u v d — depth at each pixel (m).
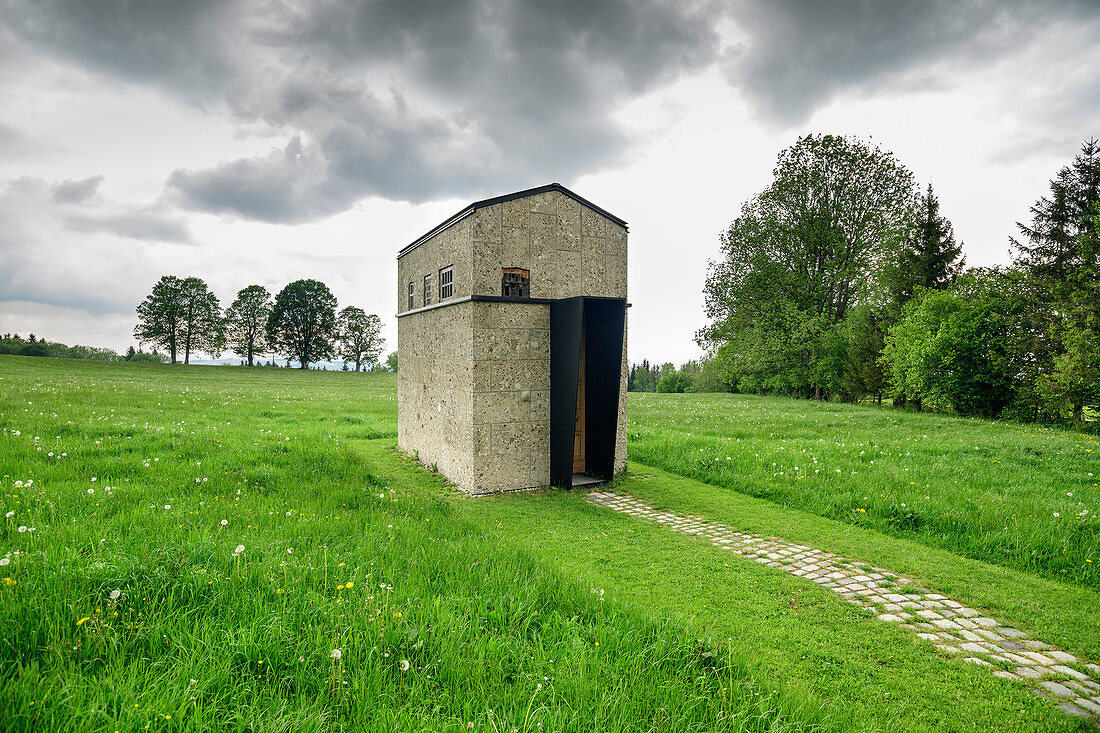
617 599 5.34
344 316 84.06
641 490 11.77
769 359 37.94
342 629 3.90
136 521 6.09
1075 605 6.22
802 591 6.50
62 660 3.15
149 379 41.53
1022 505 9.19
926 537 8.48
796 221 36.09
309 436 16.47
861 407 30.73
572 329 11.30
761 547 8.16
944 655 5.05
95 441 12.16
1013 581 6.90
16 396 20.72
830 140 34.53
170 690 3.05
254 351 81.94
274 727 2.88
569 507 10.30
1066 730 3.96
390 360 95.06
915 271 35.31
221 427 17.02
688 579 6.80
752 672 4.13
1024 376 26.23
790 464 12.69
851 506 9.90
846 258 34.97
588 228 12.90
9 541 5.03
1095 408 23.44
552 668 3.82
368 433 19.34
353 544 6.14
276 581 4.59
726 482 12.24
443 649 3.83
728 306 40.34
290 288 78.06
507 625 4.48
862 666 4.82
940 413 28.83
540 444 12.16
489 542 6.84
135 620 3.74
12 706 2.71
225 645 3.56
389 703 3.25
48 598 3.69
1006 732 3.92
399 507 8.66
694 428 20.95
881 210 33.72
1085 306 23.72
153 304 74.00
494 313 11.56
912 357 28.25
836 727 3.64
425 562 5.68
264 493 8.88
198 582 4.26
